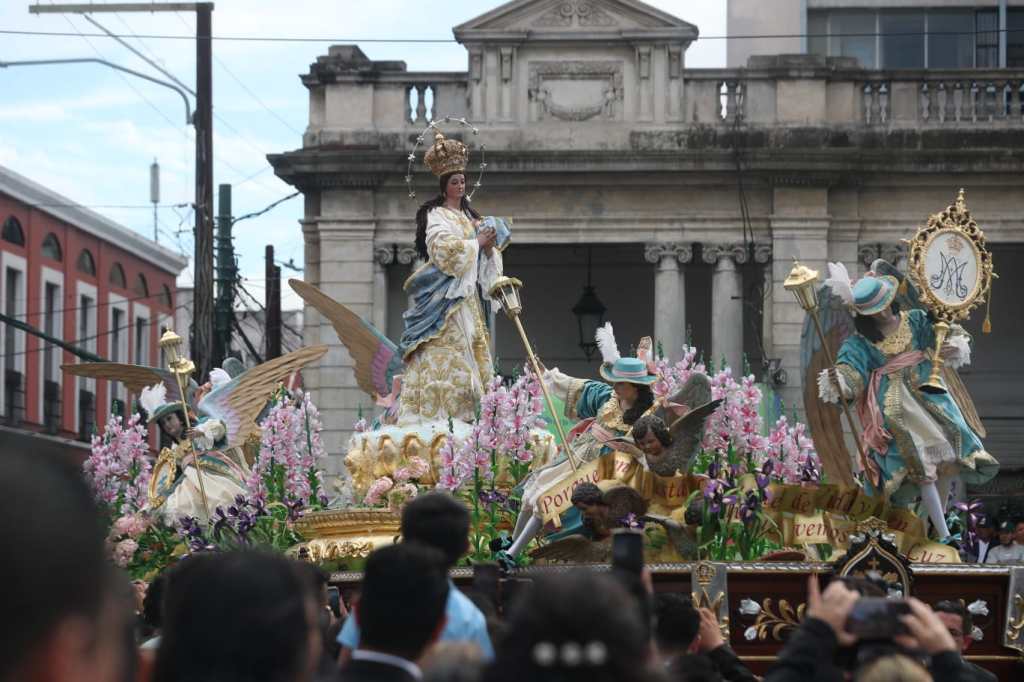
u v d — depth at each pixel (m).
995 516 23.89
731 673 9.38
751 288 44.75
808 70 43.47
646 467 15.02
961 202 15.45
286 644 5.50
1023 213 43.25
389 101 44.09
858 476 16.33
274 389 21.83
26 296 60.66
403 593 7.08
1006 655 13.26
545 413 19.20
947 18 49.09
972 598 13.30
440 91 44.19
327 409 43.19
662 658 8.96
